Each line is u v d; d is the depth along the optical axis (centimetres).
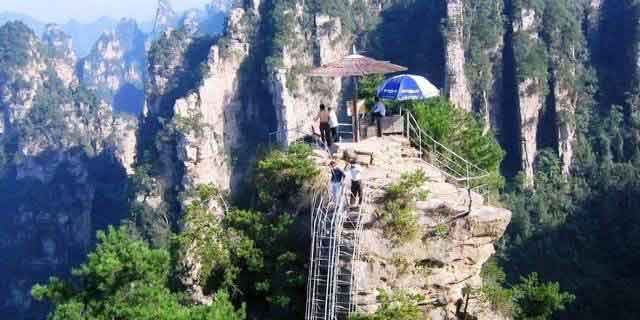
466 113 4962
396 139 3288
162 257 2819
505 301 2694
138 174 13950
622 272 8119
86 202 18712
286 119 14612
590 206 10262
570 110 13012
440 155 3466
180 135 13675
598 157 12794
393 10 16250
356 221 2481
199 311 2462
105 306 2655
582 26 14975
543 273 8256
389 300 2350
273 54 14750
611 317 7000
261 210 3138
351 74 3169
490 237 2645
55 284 2817
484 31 13412
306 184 2936
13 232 19250
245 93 15725
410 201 2592
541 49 13238
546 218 9969
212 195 3350
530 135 12962
